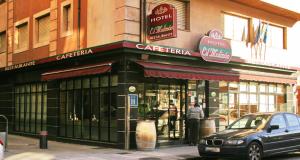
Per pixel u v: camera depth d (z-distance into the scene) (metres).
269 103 21.53
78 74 15.99
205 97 17.91
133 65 15.03
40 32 20.23
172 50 15.78
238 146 11.72
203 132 16.59
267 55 21.20
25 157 12.80
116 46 14.63
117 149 14.98
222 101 18.80
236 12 19.50
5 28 23.12
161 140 15.99
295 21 23.16
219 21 18.70
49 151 14.43
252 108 20.44
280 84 22.34
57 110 18.69
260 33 20.69
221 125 18.56
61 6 18.31
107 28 15.56
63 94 18.52
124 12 14.81
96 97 16.48
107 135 15.84
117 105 15.05
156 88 15.91
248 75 18.97
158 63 15.45
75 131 17.64
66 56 17.17
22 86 21.94
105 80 16.00
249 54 20.14
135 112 15.00
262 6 20.19
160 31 14.86
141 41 15.16
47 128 19.20
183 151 14.60
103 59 15.75
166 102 16.28
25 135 21.06
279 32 22.36
